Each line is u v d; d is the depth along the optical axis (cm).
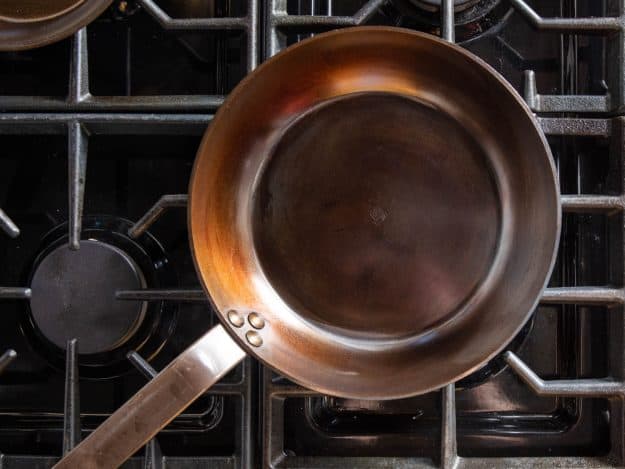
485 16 92
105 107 88
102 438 81
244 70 91
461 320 88
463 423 92
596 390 86
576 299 86
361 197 90
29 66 93
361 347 89
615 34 87
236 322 86
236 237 90
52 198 93
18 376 93
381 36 83
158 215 87
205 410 92
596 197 86
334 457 89
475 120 88
